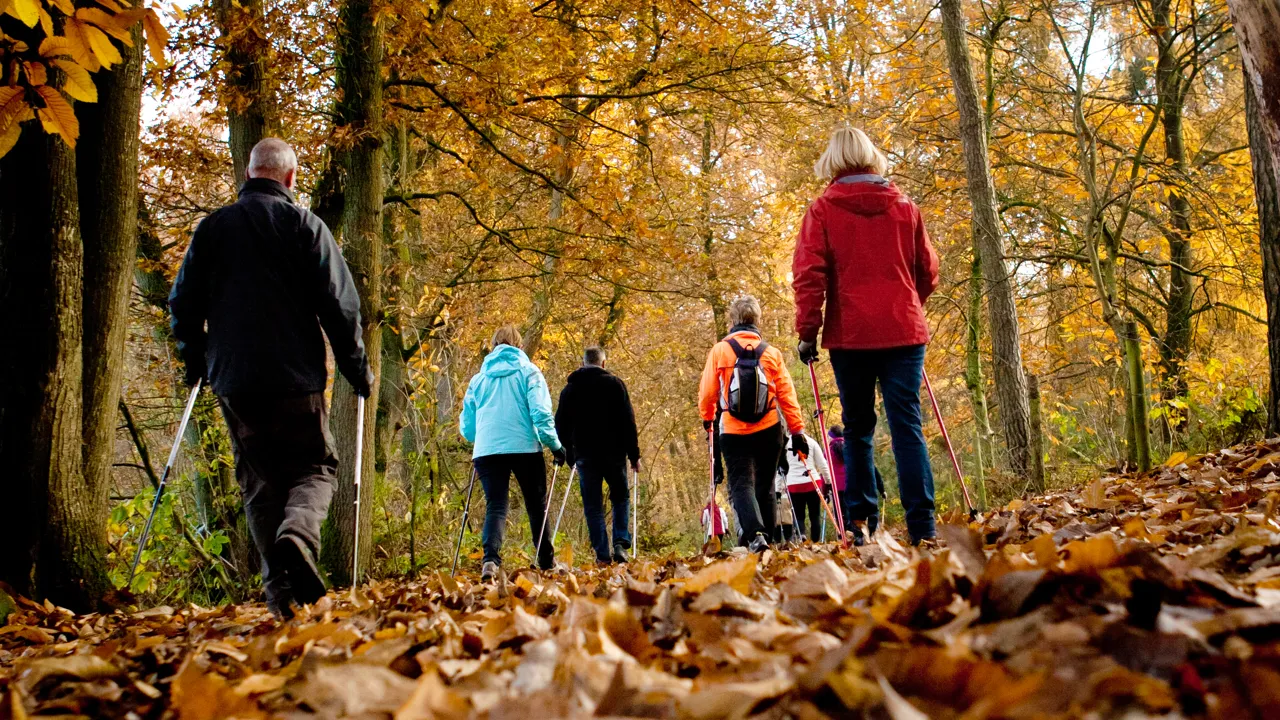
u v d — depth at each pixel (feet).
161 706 5.65
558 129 33.35
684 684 4.04
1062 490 29.66
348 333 12.79
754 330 22.22
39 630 12.74
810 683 3.52
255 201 12.67
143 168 33.91
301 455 12.60
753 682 3.92
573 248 36.99
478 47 30.45
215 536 24.79
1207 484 14.83
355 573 13.93
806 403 71.15
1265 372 35.96
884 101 45.91
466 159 35.68
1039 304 47.21
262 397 12.25
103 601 15.94
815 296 14.35
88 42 10.25
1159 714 3.14
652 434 76.43
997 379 37.27
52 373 15.69
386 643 6.45
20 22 13.37
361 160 26.30
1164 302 46.06
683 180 44.11
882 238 14.32
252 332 12.23
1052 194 43.78
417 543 32.45
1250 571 6.38
